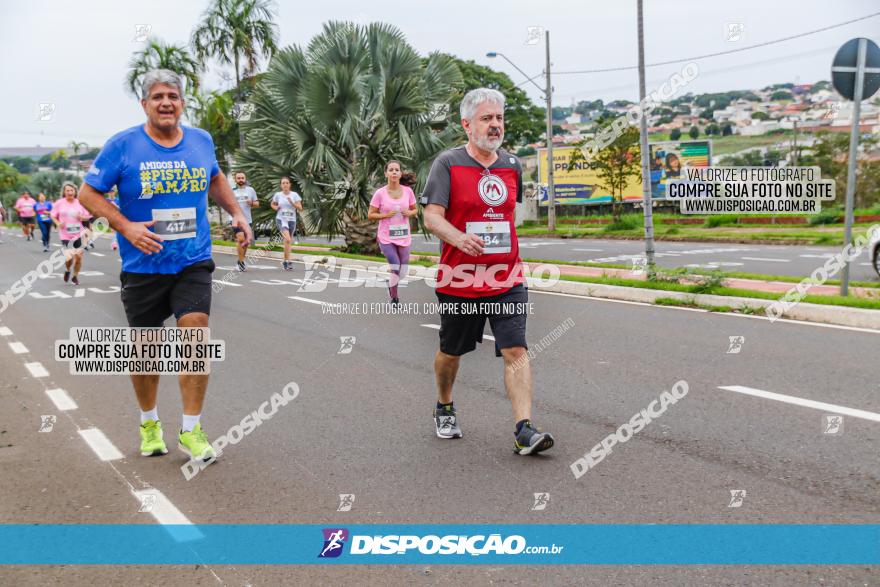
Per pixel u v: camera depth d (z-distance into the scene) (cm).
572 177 4906
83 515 406
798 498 396
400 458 480
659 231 3344
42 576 341
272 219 2089
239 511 405
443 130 2150
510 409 588
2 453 512
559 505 399
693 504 394
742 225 3525
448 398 519
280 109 2112
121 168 446
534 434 464
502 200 474
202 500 422
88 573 343
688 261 1847
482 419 562
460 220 474
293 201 1825
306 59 2112
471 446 500
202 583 332
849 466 439
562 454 477
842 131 3656
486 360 770
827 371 664
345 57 2075
